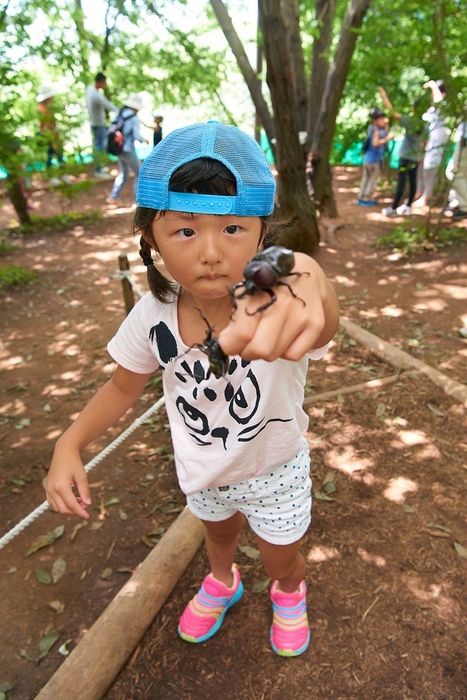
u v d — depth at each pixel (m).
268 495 1.74
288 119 6.30
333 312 1.13
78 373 4.71
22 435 3.88
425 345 4.72
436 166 8.61
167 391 1.65
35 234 9.01
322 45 7.79
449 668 2.14
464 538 2.71
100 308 6.09
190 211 1.13
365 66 7.20
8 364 4.93
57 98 9.45
